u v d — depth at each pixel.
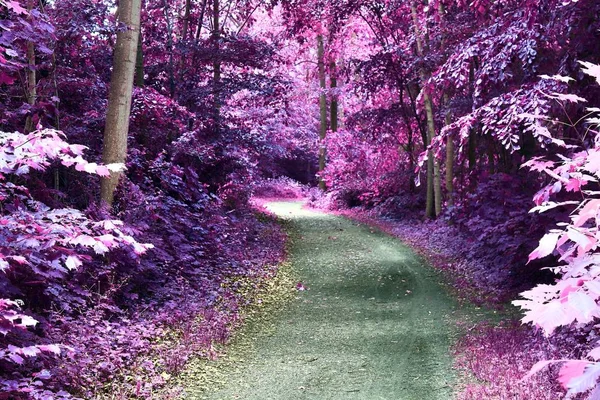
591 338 3.55
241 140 13.27
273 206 23.19
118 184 6.80
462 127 5.75
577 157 2.32
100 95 8.66
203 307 6.98
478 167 12.91
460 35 11.23
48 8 7.07
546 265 7.24
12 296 4.55
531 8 5.64
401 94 15.41
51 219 3.80
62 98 7.95
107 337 5.13
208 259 9.33
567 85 5.24
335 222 16.84
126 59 6.76
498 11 7.65
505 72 6.19
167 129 9.84
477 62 10.50
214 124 12.44
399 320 6.82
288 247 12.35
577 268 1.48
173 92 11.62
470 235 10.73
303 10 15.02
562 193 5.44
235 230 11.48
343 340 6.07
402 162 18.34
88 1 6.99
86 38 7.07
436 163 14.05
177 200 9.72
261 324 6.82
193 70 12.80
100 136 8.21
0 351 3.24
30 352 3.19
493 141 11.57
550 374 4.13
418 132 17.48
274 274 9.62
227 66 13.99
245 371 5.13
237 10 15.59
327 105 27.39
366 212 18.59
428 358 5.33
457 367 4.98
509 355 4.93
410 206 17.20
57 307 5.27
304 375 5.00
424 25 12.49
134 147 8.77
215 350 5.68
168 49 11.77
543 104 5.01
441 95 13.84
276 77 12.97
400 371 5.01
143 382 4.63
